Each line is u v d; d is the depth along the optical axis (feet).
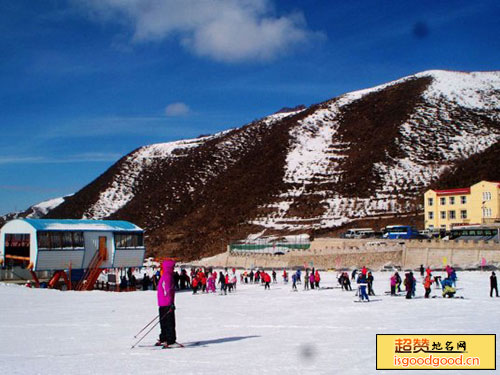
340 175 442.91
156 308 92.32
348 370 35.99
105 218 551.18
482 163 371.15
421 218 332.60
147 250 417.49
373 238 271.90
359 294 108.99
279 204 422.00
